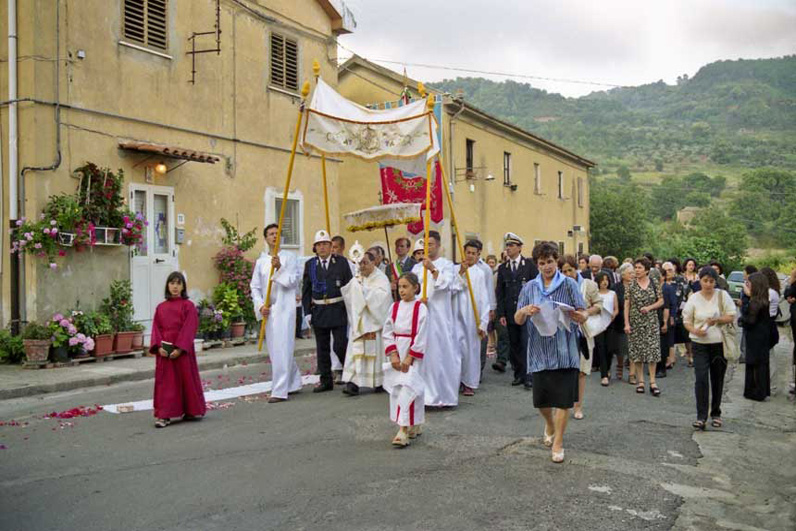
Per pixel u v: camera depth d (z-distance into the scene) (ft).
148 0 42.80
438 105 28.71
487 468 19.33
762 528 15.48
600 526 15.30
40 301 35.78
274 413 26.37
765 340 30.78
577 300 19.90
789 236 210.79
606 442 22.41
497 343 37.78
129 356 39.29
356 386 29.89
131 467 19.31
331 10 58.54
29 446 21.49
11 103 36.27
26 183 36.27
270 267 29.48
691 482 18.54
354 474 18.71
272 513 15.87
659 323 34.01
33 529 14.96
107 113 39.96
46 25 36.81
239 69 50.01
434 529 14.99
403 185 35.91
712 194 308.60
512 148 92.68
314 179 57.06
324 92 29.45
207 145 47.11
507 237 33.65
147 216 42.47
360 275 29.86
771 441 23.18
